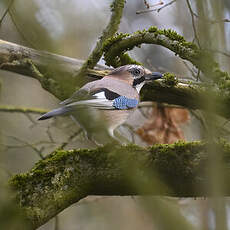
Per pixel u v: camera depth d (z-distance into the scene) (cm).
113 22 1010
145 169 761
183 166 750
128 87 970
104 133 911
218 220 541
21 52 1058
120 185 774
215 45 745
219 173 562
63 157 770
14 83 1661
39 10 1218
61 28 1339
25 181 737
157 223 831
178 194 774
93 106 881
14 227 588
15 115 1570
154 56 1608
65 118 1240
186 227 855
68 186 757
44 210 729
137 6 1777
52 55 1042
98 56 1022
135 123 1548
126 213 1867
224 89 872
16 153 1555
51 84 1034
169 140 1215
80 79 1039
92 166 767
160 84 1017
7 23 1248
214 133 584
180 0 1094
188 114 1234
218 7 719
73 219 1881
